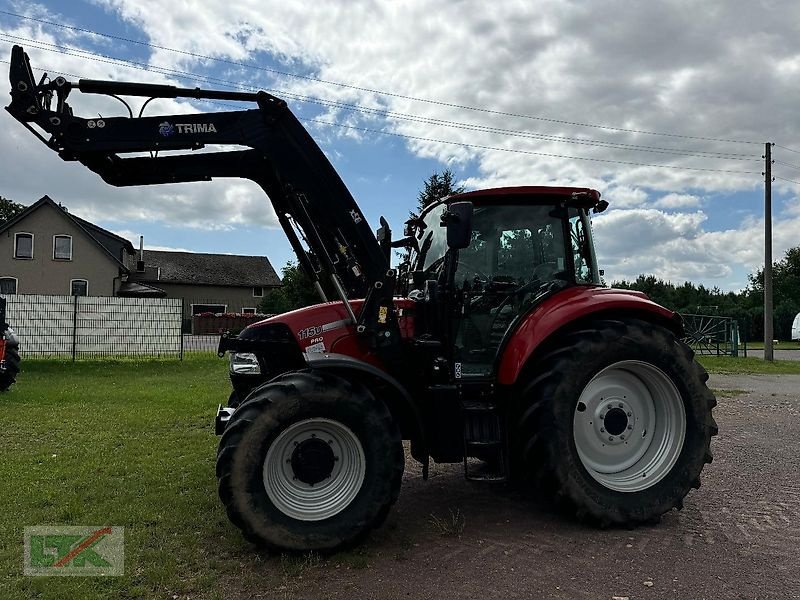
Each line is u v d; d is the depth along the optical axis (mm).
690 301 41031
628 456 4074
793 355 23328
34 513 3971
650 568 3207
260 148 3891
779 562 3279
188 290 44188
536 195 4297
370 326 3811
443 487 4742
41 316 15336
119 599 2871
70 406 8297
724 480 4930
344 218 3959
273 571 3160
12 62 3717
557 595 2904
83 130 3809
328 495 3439
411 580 3068
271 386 3398
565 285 4324
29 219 33531
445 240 4289
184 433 6582
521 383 3994
